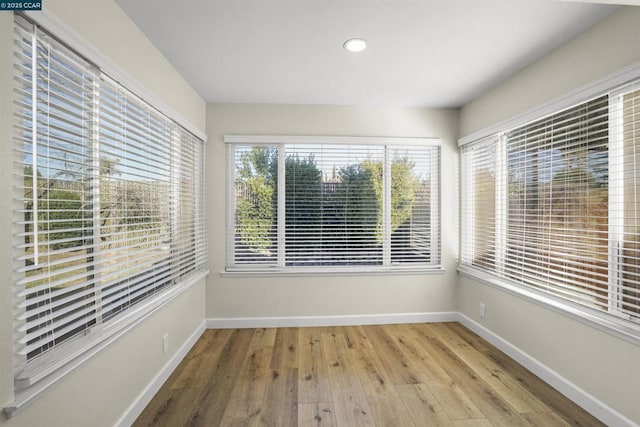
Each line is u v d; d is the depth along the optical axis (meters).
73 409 1.33
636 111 1.69
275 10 1.74
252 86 2.83
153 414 1.87
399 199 3.43
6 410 1.00
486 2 1.67
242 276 3.28
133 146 1.81
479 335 3.04
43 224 1.26
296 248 3.35
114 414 1.63
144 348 1.96
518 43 2.09
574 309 2.00
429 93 3.00
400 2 1.67
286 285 3.31
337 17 1.81
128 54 1.79
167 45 2.11
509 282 2.64
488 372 2.36
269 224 3.34
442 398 2.03
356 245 3.39
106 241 1.61
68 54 1.34
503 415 1.87
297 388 2.15
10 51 1.02
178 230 2.57
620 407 1.71
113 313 1.70
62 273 1.27
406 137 3.38
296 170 3.36
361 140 3.33
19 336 1.11
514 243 2.62
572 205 2.06
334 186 3.38
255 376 2.31
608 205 1.81
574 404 1.97
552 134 2.21
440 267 3.43
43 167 1.20
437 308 3.44
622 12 1.70
